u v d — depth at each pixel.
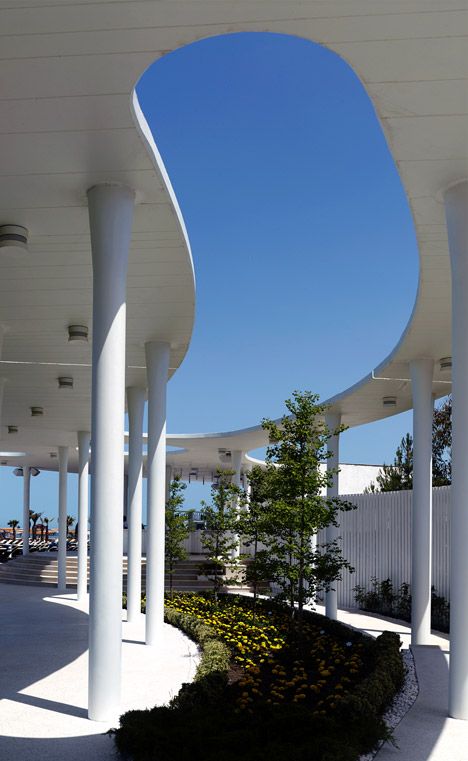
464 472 8.36
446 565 17.31
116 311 7.68
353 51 5.77
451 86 6.13
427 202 8.22
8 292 10.47
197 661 11.42
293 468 13.31
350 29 5.52
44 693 8.98
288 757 5.92
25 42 5.45
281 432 13.76
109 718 7.65
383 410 18.64
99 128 6.52
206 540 21.09
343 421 20.08
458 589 8.29
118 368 7.74
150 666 11.02
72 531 62.28
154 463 12.98
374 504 20.97
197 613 17.27
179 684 9.77
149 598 13.02
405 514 19.52
